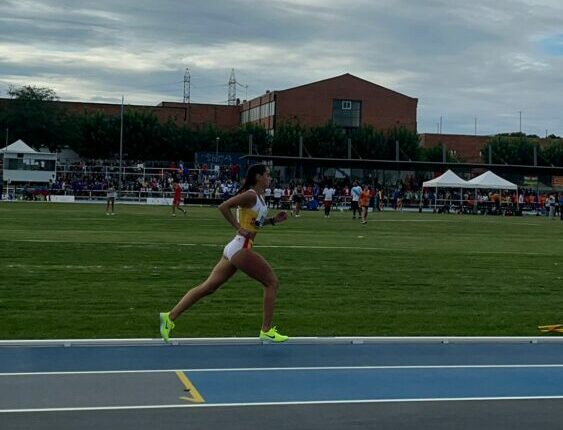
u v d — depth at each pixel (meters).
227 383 8.59
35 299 13.99
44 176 72.12
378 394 8.27
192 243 25.36
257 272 10.27
